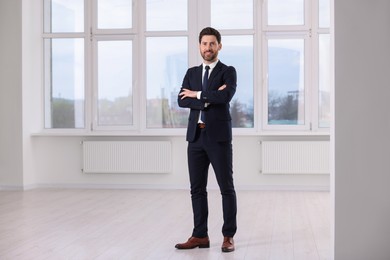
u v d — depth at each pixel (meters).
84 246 4.60
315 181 8.48
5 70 8.52
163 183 8.71
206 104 4.28
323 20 8.63
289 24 8.66
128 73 8.94
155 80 8.91
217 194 8.04
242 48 8.75
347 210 3.70
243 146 8.56
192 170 4.43
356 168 3.69
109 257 4.22
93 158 8.66
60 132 8.94
